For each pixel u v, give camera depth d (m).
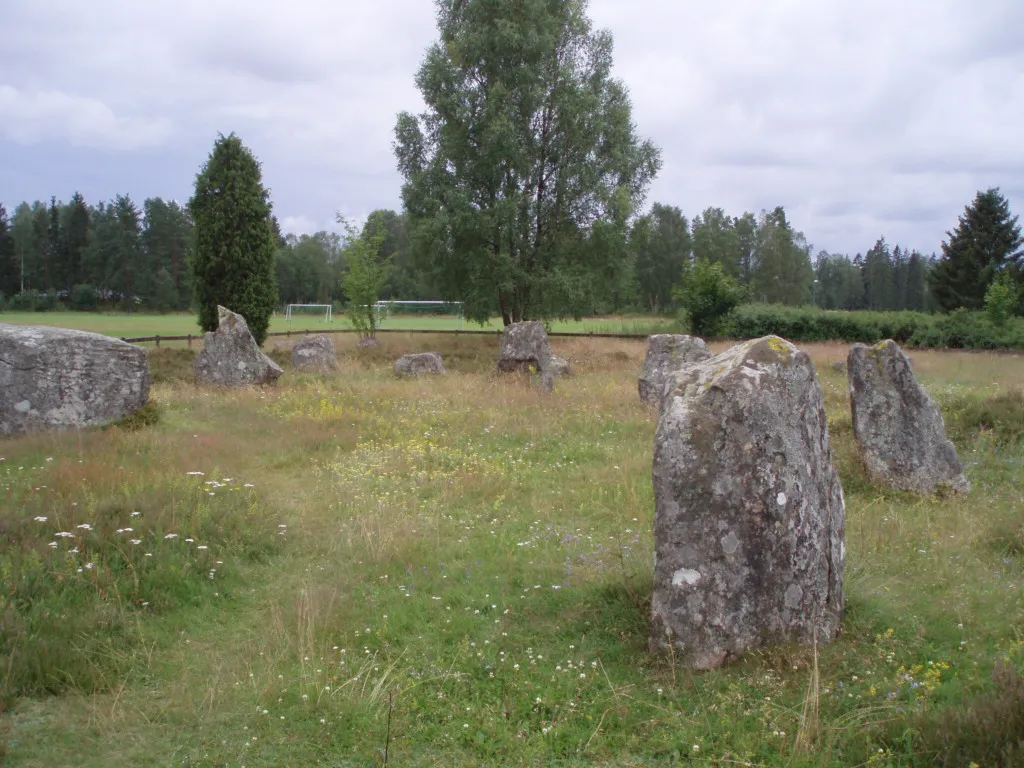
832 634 5.11
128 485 7.96
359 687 4.62
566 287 33.03
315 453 10.91
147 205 74.31
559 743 4.12
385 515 7.95
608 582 6.08
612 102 35.75
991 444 11.45
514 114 33.41
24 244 75.44
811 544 5.03
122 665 4.84
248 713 4.38
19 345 11.39
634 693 4.59
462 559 6.92
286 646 5.11
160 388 16.47
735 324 37.38
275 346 28.53
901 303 93.44
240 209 26.19
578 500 8.88
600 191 33.38
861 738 3.98
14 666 4.54
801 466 5.03
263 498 8.39
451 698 4.55
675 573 4.92
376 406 15.03
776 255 76.75
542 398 16.14
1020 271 52.69
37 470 8.82
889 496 9.28
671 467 4.98
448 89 34.03
